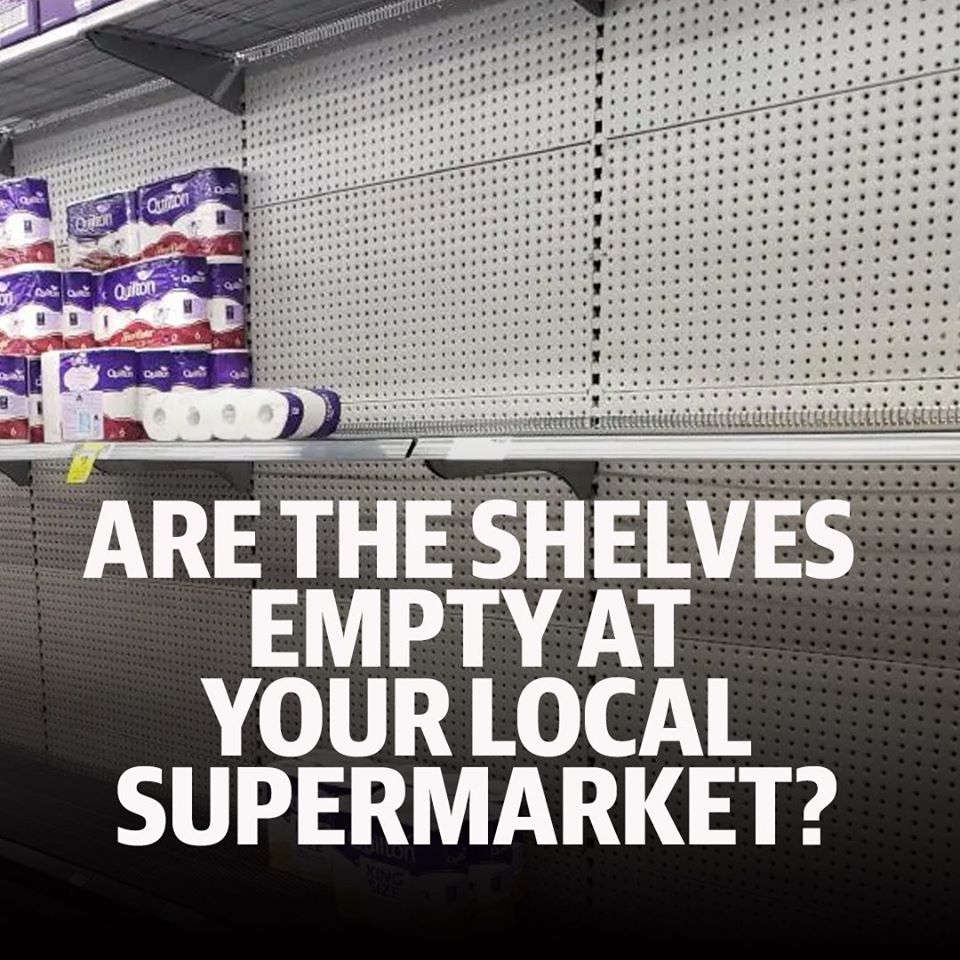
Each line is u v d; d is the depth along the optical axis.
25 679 2.86
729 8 1.65
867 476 1.60
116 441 1.99
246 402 1.84
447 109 1.97
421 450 1.58
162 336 2.10
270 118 2.22
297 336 2.23
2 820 2.30
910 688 1.59
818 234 1.59
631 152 1.76
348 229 2.13
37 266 2.23
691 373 1.73
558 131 1.84
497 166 1.92
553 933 1.80
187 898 1.88
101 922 1.92
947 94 1.48
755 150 1.64
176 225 2.17
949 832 1.57
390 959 1.66
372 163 2.08
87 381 2.07
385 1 1.96
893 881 1.63
